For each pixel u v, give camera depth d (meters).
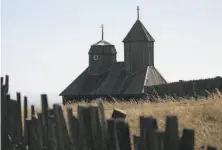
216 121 51.22
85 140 31.88
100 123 31.25
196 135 46.56
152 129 23.69
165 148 22.47
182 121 51.06
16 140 42.09
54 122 35.66
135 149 27.00
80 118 32.19
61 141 35.03
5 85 43.19
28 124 40.66
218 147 43.16
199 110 54.91
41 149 38.00
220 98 67.25
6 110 42.50
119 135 27.36
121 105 83.69
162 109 61.09
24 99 43.97
